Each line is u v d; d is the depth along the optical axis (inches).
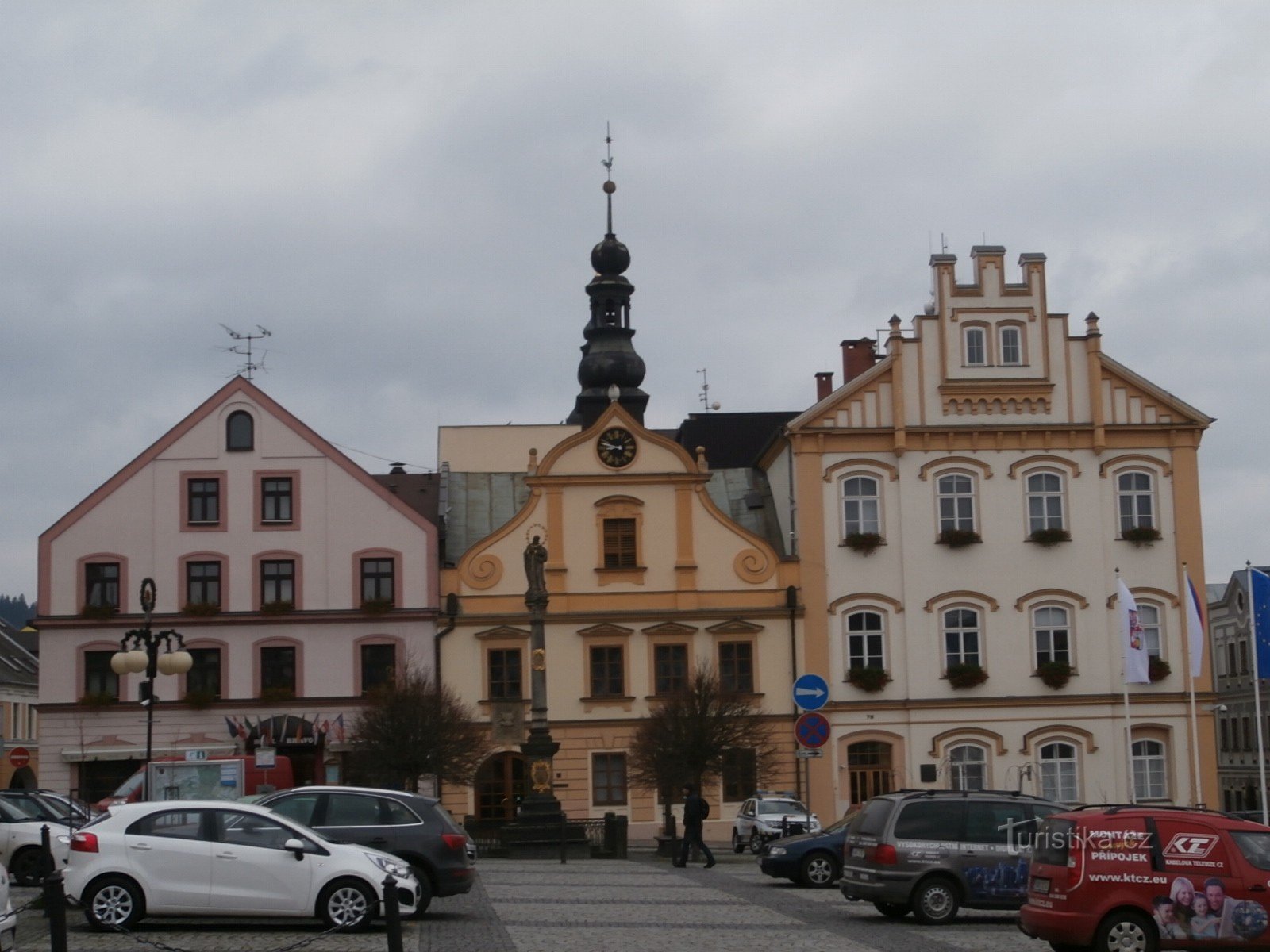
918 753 2429.9
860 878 1152.8
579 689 2425.0
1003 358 2512.3
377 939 953.5
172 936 962.7
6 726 3617.1
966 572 2474.2
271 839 994.7
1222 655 3924.7
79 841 986.7
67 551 2417.6
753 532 2544.3
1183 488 2509.8
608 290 3036.4
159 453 2443.4
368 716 2174.0
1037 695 2453.2
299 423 2452.0
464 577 2444.6
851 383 2495.1
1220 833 884.0
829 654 2448.3
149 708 1658.5
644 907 1198.3
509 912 1142.3
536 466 2476.6
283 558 2429.9
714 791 2397.9
